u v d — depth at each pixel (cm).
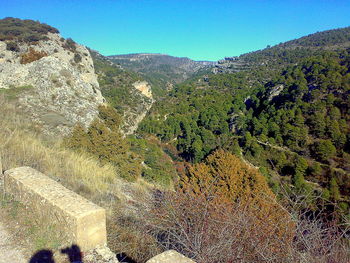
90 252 242
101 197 455
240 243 256
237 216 290
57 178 469
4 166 420
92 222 246
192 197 357
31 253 226
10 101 1082
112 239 316
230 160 1035
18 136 628
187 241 273
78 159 644
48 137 868
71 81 1402
